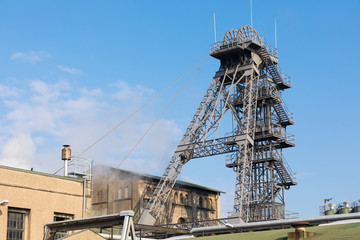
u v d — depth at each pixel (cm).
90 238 3631
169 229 5522
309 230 3525
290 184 7281
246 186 6612
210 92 7462
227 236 4059
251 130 6981
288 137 7456
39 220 3700
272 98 7281
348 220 3738
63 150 4397
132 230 2866
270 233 3809
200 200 8100
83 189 4025
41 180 3781
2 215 3497
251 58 7275
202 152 7100
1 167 3581
